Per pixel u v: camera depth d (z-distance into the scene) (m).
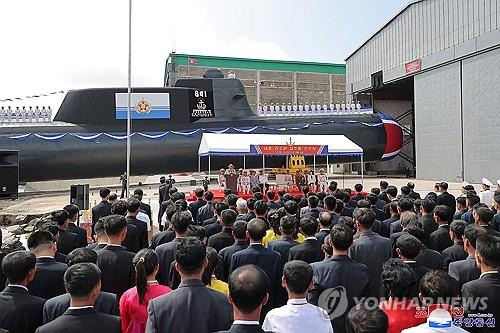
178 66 71.44
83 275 2.85
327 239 4.63
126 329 3.50
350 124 31.77
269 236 6.54
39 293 4.11
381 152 33.00
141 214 7.82
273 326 2.91
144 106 26.39
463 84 28.98
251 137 19.52
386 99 43.09
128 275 4.53
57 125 25.47
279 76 76.44
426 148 33.09
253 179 18.48
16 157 9.41
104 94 26.08
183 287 3.01
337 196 9.82
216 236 5.98
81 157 25.08
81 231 6.81
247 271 2.52
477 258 3.58
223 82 28.69
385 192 10.86
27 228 14.21
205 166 28.11
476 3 27.55
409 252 4.09
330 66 79.25
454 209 9.50
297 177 19.06
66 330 2.73
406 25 34.91
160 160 26.78
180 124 27.16
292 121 30.22
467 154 28.75
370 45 40.62
